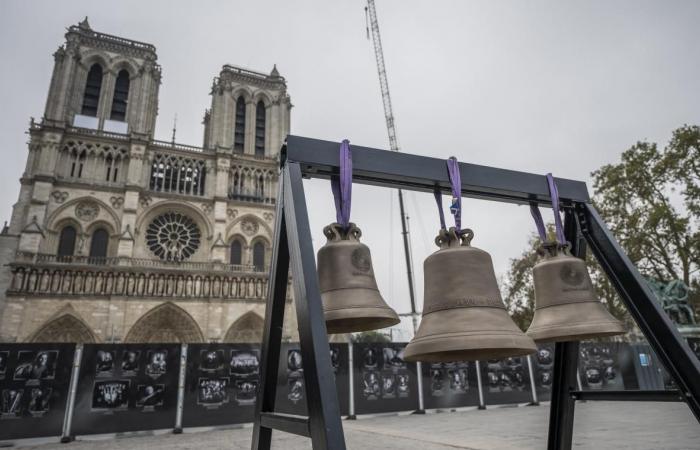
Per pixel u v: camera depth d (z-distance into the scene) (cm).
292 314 5347
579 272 402
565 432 442
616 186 3712
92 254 5306
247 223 6181
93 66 6381
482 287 334
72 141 5631
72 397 1387
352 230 356
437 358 368
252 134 6894
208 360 1570
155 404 1468
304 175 340
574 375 444
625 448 754
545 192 423
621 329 374
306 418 242
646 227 3444
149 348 1512
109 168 5741
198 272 5491
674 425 1046
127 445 1197
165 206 5825
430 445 930
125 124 6084
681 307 2570
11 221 5088
